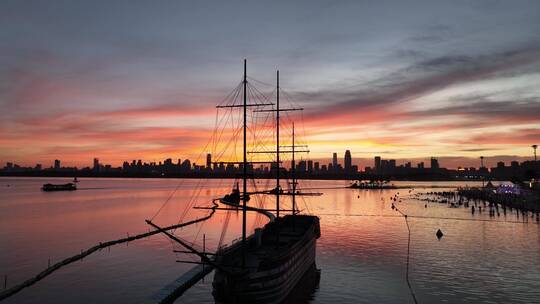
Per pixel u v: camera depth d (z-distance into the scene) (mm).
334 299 44250
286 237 57906
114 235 95125
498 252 69688
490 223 112438
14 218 135500
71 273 57156
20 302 44062
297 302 43125
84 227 111438
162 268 60406
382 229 101750
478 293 45812
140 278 54281
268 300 36938
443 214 139875
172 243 84438
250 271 38156
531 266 58750
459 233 93438
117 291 48188
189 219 135875
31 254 71312
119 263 64000
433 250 71875
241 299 36031
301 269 48031
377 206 184500
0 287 49656
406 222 117000
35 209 172125
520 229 99750
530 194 182125
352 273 55312
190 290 48031
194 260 66125
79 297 45812
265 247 51688
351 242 81125
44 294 46938
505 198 181500
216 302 36688
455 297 44500
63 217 139750
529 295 44938
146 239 90312
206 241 88875
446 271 56062
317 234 64938
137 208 183250
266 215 153375
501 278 52062
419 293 46031
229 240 90250
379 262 62000
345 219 127000
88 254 71625
